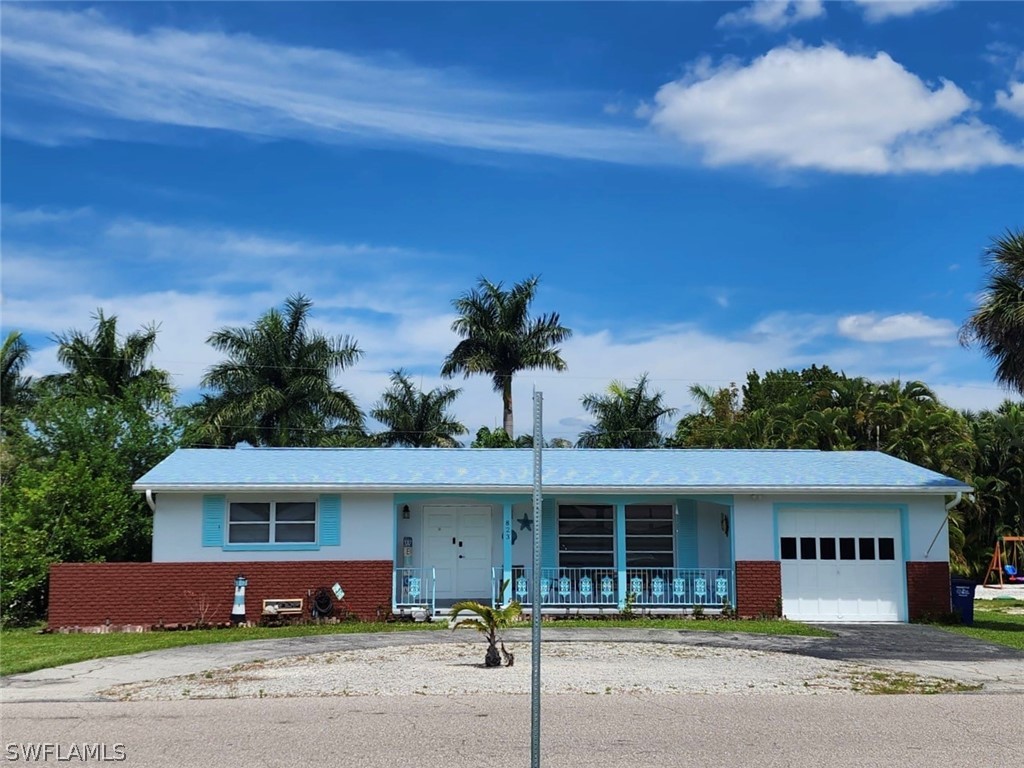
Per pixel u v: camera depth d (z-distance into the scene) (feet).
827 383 123.85
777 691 42.50
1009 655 53.93
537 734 20.63
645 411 143.23
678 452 86.07
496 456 82.89
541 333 140.46
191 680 45.80
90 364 119.44
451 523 77.51
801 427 114.42
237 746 32.01
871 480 73.31
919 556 72.49
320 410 131.03
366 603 70.38
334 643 58.59
